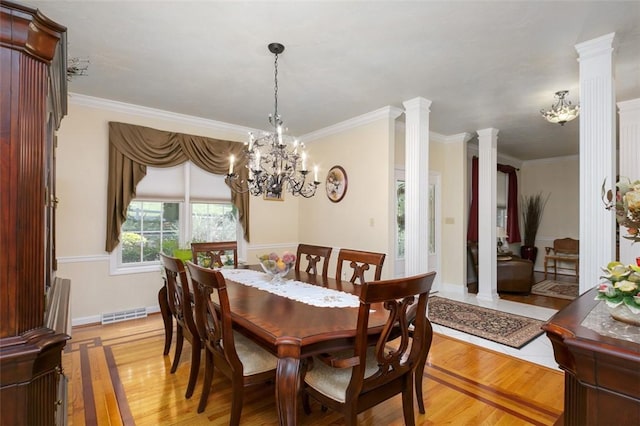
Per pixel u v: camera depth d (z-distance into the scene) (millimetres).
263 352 1913
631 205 1208
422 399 2051
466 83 3225
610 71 2322
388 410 2088
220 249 3521
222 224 4695
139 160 3896
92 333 3367
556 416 2004
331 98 3662
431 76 3066
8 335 954
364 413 2053
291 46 2523
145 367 2619
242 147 4730
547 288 5703
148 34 2363
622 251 3260
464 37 2385
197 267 1770
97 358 2779
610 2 1970
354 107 3975
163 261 2484
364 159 4305
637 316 1118
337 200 4691
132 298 3926
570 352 1016
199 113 4191
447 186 5434
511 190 7145
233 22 2213
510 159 7453
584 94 2424
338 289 2367
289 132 5117
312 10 2082
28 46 1002
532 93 3475
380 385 1606
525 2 1980
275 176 2744
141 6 2041
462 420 1964
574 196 7137
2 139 956
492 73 2990
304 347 1494
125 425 1894
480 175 4961
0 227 947
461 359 2797
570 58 2693
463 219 5242
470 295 5070
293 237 5398
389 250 4004
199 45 2516
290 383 1429
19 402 955
